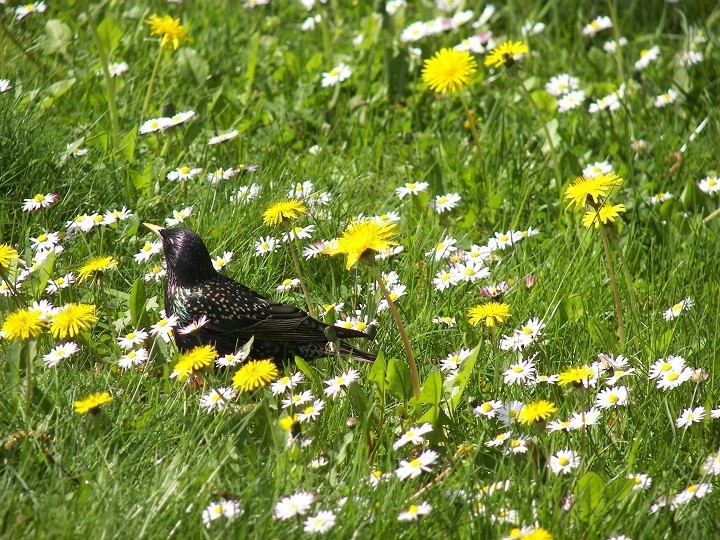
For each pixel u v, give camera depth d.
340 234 8.78
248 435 6.09
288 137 10.62
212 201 8.88
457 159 10.02
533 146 10.49
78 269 7.93
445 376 7.03
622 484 5.57
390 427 6.43
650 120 10.91
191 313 7.29
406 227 8.93
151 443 6.07
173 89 11.05
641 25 13.80
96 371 6.86
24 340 6.04
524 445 5.89
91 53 11.58
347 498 5.46
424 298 7.91
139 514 5.24
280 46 12.55
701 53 11.86
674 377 6.40
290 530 5.25
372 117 10.98
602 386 6.78
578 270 8.10
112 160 9.27
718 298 7.67
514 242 8.43
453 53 9.10
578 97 10.59
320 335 7.17
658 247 8.66
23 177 8.71
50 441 5.87
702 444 6.19
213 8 13.30
